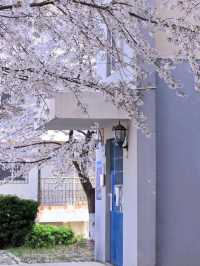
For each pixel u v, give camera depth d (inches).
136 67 374.3
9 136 622.5
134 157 432.8
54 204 938.7
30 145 652.1
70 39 343.3
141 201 426.0
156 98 437.1
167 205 433.7
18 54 345.4
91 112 423.5
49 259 538.6
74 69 381.4
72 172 708.7
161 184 434.0
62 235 651.5
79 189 940.0
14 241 637.9
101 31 338.0
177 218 434.0
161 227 430.0
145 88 404.8
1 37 330.6
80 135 682.2
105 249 506.6
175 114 441.7
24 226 642.2
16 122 601.6
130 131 440.8
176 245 431.2
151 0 378.0
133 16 322.3
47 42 406.9
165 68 357.4
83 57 382.9
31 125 610.2
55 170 673.0
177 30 320.8
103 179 514.3
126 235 444.1
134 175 431.5
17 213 639.1
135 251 424.2
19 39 332.2
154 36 407.2
